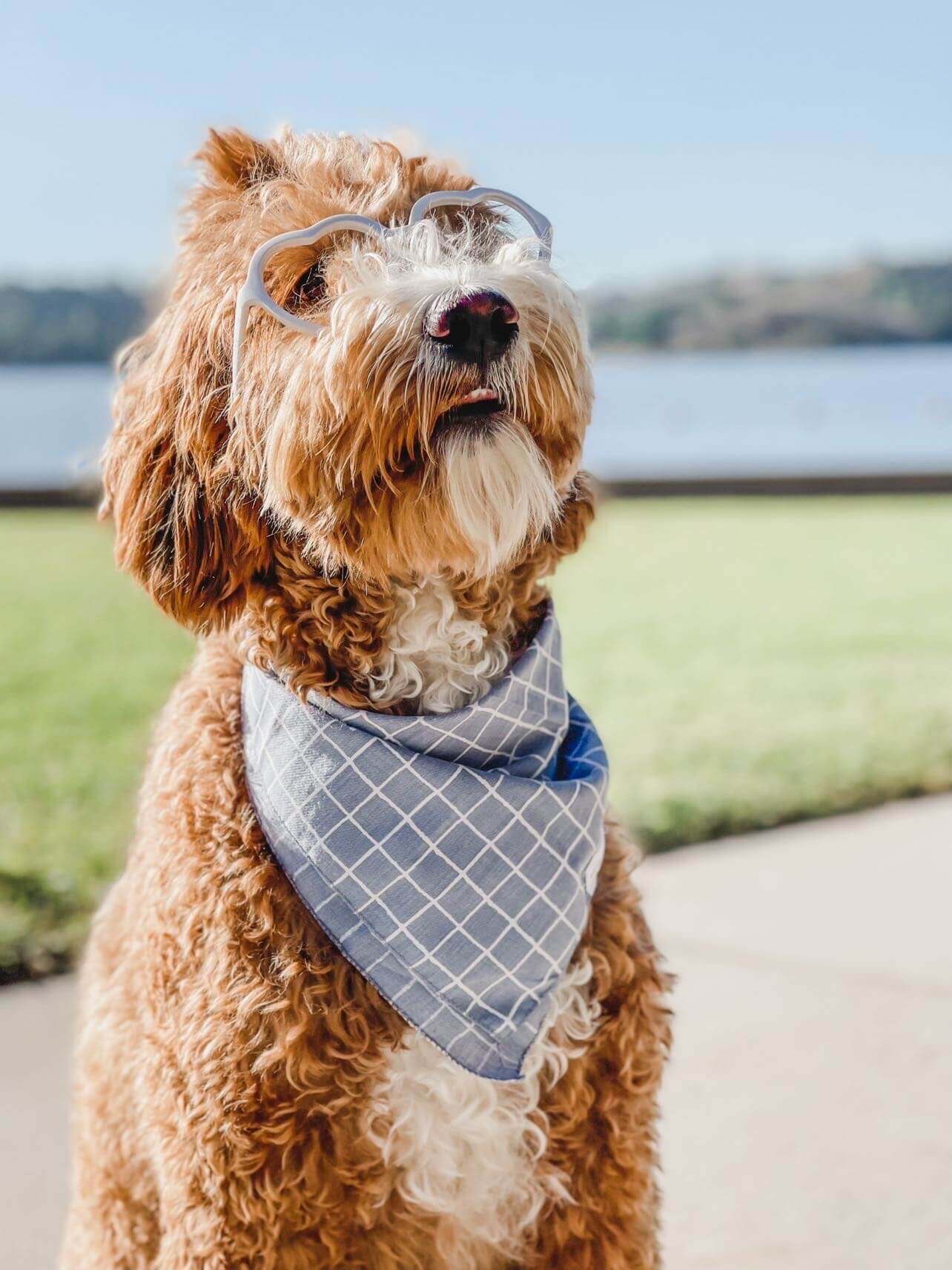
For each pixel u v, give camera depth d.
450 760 2.23
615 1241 2.29
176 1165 2.13
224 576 2.29
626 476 18.14
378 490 2.11
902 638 9.10
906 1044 3.66
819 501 17.52
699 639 9.15
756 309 65.56
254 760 2.21
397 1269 2.18
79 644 9.12
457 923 2.15
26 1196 3.10
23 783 5.95
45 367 49.50
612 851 2.42
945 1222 2.95
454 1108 2.14
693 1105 3.41
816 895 4.65
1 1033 3.75
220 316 2.24
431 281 2.08
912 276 66.06
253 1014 2.06
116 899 2.55
